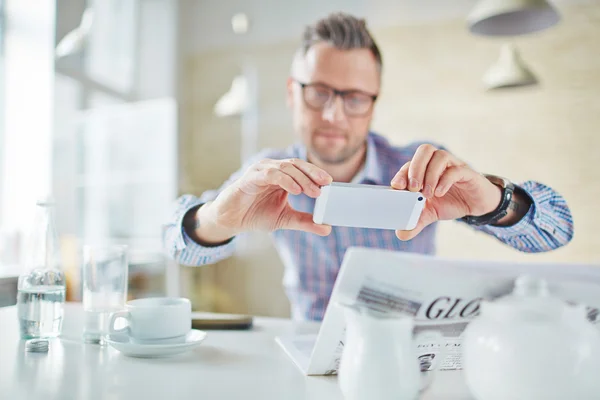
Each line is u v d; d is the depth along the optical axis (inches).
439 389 23.5
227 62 155.6
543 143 125.6
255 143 154.1
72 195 125.7
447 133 133.4
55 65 121.1
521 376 17.1
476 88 130.8
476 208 37.0
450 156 32.2
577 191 123.0
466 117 131.6
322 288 61.0
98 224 133.4
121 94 142.6
